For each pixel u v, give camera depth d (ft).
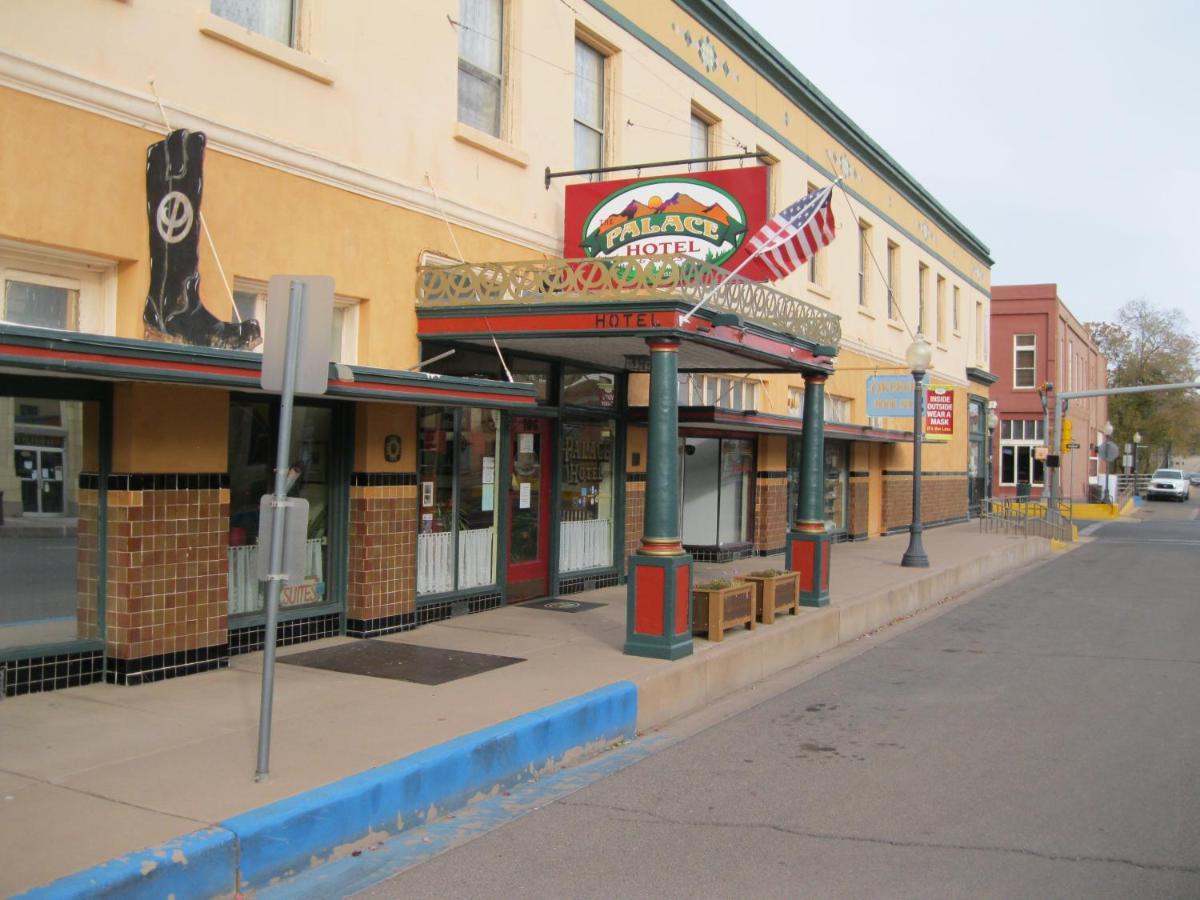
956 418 97.35
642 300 27.91
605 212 35.04
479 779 19.88
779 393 61.93
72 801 16.24
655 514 28.53
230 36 25.59
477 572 35.47
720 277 30.53
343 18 29.09
